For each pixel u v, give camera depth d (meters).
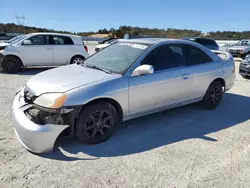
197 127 4.00
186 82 4.16
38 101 2.93
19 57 8.77
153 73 3.69
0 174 2.53
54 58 9.33
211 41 15.88
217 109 4.98
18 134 2.93
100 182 2.48
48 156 2.92
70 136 3.08
